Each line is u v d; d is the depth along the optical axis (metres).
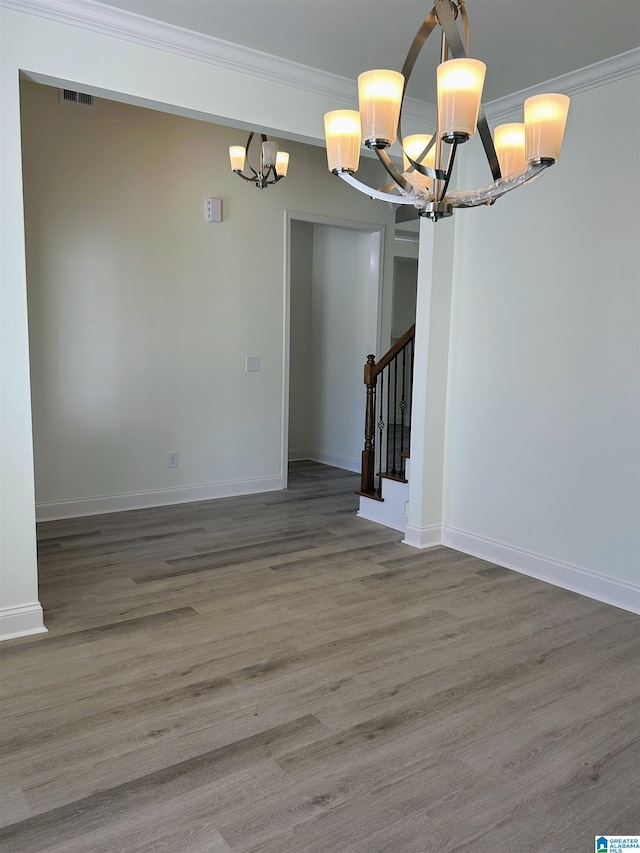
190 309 4.90
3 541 2.74
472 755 2.04
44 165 4.18
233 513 4.79
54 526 4.36
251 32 2.86
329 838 1.69
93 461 4.63
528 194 3.54
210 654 2.67
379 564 3.78
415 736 2.13
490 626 2.98
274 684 2.44
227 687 2.42
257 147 5.07
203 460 5.13
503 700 2.36
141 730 2.14
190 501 5.10
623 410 3.17
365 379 4.71
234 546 4.04
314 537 4.27
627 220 3.10
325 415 6.74
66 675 2.48
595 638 2.88
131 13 2.70
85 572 3.55
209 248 4.93
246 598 3.25
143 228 4.62
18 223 2.64
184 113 3.05
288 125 3.29
